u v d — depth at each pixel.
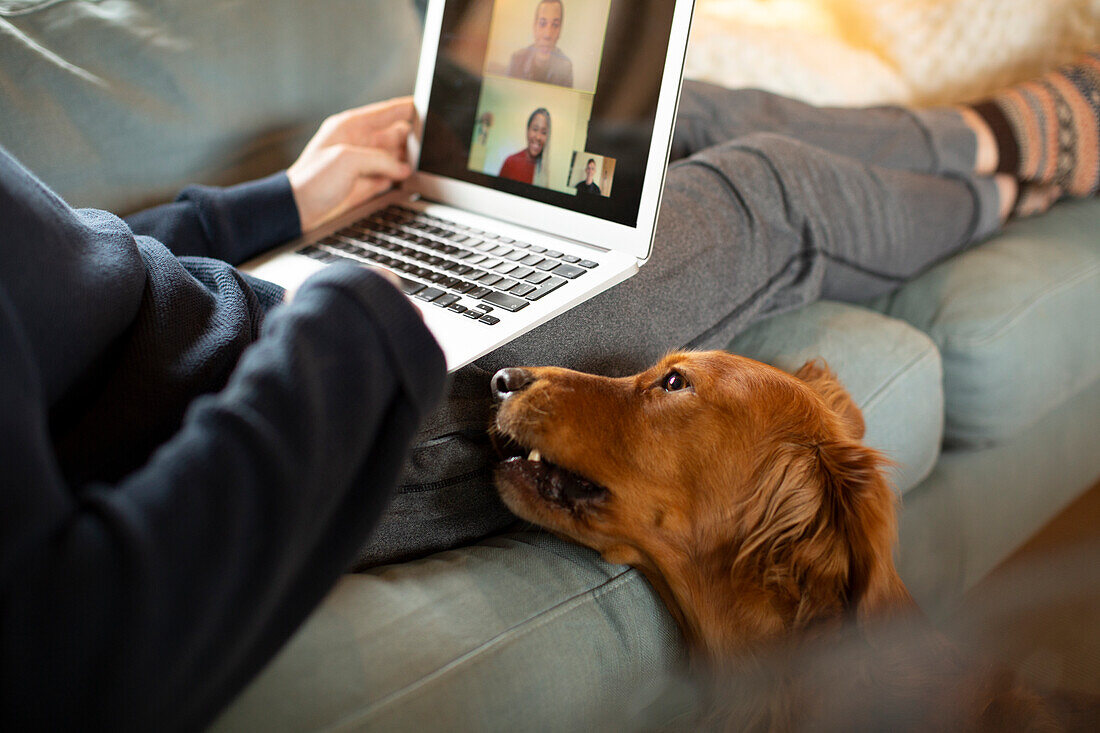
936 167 1.68
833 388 1.08
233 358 0.69
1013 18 1.96
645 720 0.88
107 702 0.42
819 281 1.35
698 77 2.04
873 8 2.02
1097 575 1.56
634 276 1.06
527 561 0.87
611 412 0.93
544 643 0.75
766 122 1.70
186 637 0.44
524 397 0.90
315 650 0.68
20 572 0.41
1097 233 1.70
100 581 0.41
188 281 0.72
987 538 1.49
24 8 1.11
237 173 1.27
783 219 1.29
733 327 1.20
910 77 2.01
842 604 0.86
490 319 0.88
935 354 1.30
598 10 1.01
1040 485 1.61
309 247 1.12
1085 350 1.54
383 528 0.85
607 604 0.85
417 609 0.75
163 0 1.19
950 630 1.38
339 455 0.51
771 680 0.89
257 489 0.47
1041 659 1.35
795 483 0.91
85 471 0.58
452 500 0.91
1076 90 1.79
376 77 1.39
